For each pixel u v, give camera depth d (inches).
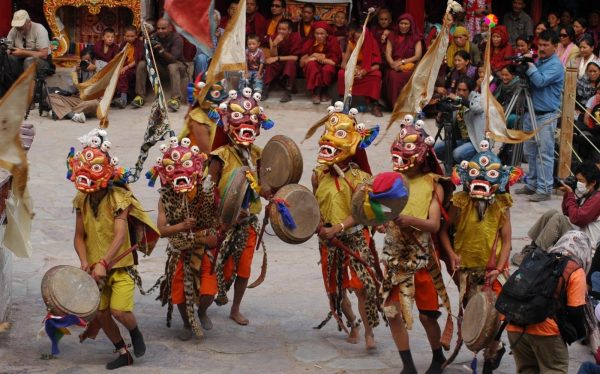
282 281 785.6
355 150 624.4
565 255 524.1
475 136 1047.0
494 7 1628.9
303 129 1293.1
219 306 725.3
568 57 1259.2
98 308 591.2
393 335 591.5
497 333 545.3
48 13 1419.8
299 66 1418.6
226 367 610.5
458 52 1223.5
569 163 1058.1
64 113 1309.1
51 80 1392.7
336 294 638.5
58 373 590.9
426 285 591.5
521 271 520.7
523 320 511.2
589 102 1104.2
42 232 888.3
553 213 755.4
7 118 530.6
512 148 1086.4
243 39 681.6
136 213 595.8
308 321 700.7
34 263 804.0
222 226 635.5
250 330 677.9
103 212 591.5
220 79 700.0
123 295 591.2
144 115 1353.3
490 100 634.2
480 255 594.2
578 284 512.4
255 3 1440.7
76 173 577.9
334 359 629.3
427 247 587.8
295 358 628.7
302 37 1395.2
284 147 645.9
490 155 583.5
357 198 567.8
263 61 1380.4
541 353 526.6
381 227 626.8
